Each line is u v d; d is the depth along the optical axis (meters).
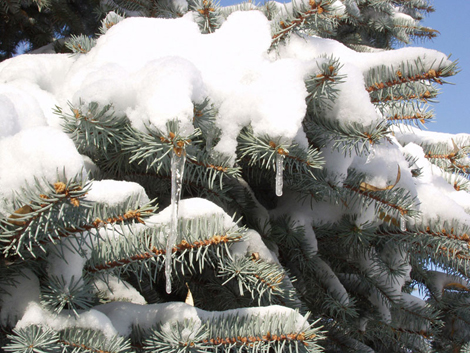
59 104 1.39
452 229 1.71
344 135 1.44
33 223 0.82
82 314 1.04
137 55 1.42
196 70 1.16
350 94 1.39
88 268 1.12
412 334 2.18
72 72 1.50
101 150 1.39
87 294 1.06
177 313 1.20
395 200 1.67
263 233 1.79
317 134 1.53
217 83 1.38
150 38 1.49
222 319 1.21
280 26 1.51
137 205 1.02
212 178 1.40
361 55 1.52
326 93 1.32
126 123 1.19
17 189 0.83
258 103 1.28
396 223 1.77
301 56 1.56
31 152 0.84
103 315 1.07
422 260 2.03
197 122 1.21
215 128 1.34
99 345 1.00
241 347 1.13
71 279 1.02
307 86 1.32
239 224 1.79
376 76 1.47
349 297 2.02
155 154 1.22
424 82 1.43
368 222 1.81
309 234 1.84
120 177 1.54
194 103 1.15
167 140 1.05
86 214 0.87
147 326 1.19
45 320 1.00
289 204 1.95
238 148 1.43
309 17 1.46
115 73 1.19
